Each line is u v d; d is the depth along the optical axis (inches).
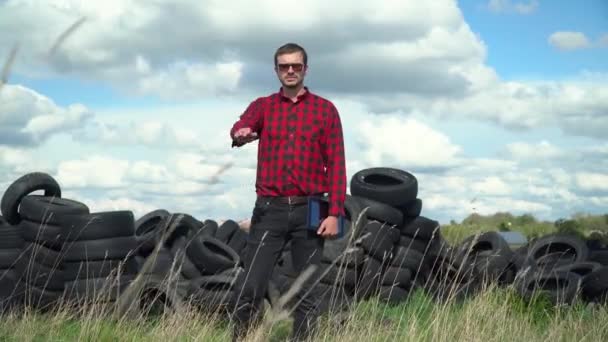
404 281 384.8
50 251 330.0
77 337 255.6
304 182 236.1
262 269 239.0
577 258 432.5
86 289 310.5
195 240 343.0
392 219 382.6
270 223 237.8
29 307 307.3
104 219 318.7
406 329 270.7
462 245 415.5
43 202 338.3
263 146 240.8
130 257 323.0
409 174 417.7
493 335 272.4
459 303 346.6
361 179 412.8
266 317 227.9
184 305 302.5
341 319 265.4
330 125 238.4
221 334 272.1
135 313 277.4
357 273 372.8
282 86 241.9
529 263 394.0
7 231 343.0
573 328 293.3
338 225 237.8
